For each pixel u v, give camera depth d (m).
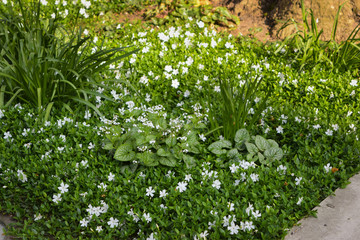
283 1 2.49
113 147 1.46
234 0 2.73
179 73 2.01
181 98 1.86
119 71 1.96
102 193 1.34
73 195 1.36
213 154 1.53
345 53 2.09
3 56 1.79
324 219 1.29
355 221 1.28
